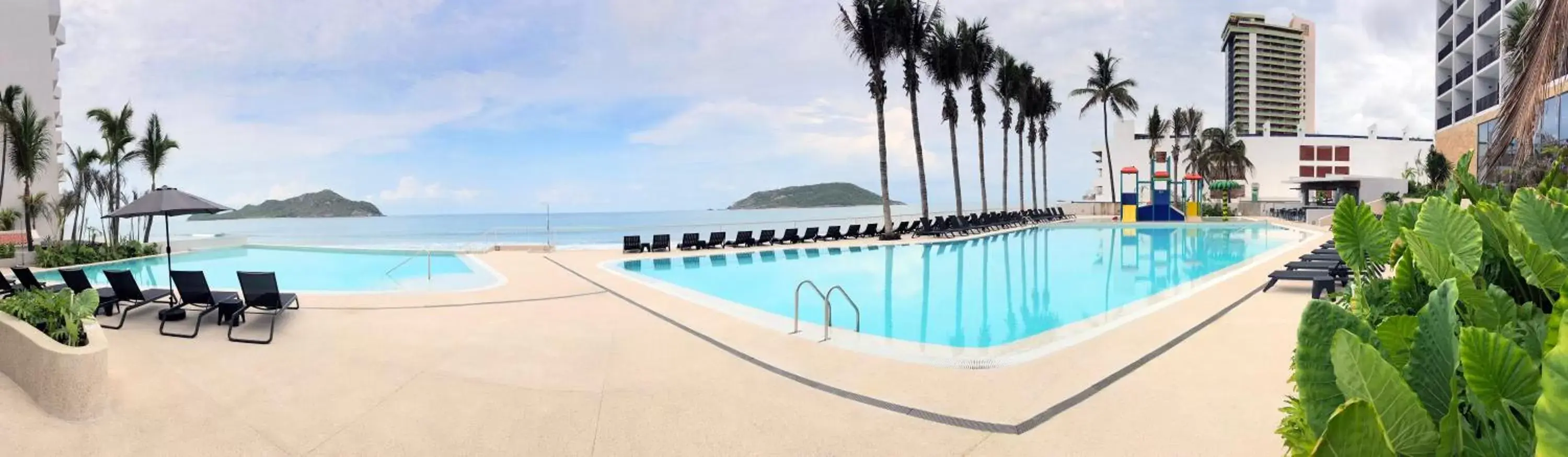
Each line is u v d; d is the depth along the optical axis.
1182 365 5.28
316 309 8.54
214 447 3.78
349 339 6.69
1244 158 55.31
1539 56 7.34
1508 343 1.40
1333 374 1.59
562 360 5.80
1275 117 124.88
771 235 21.34
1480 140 30.41
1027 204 67.44
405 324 7.52
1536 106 7.39
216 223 78.12
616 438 3.92
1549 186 4.26
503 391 4.86
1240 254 18.08
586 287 10.80
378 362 5.70
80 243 22.67
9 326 4.66
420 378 5.22
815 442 3.82
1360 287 3.15
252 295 7.24
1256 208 44.78
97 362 4.19
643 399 4.64
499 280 12.02
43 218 28.77
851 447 3.76
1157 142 48.38
